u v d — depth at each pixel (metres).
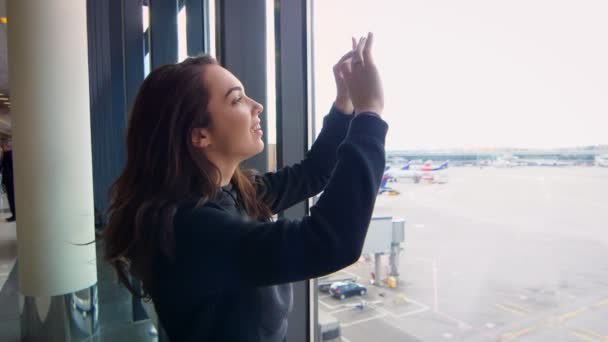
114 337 2.40
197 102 0.62
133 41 4.14
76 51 2.13
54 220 2.11
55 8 2.05
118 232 0.64
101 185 4.68
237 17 1.40
